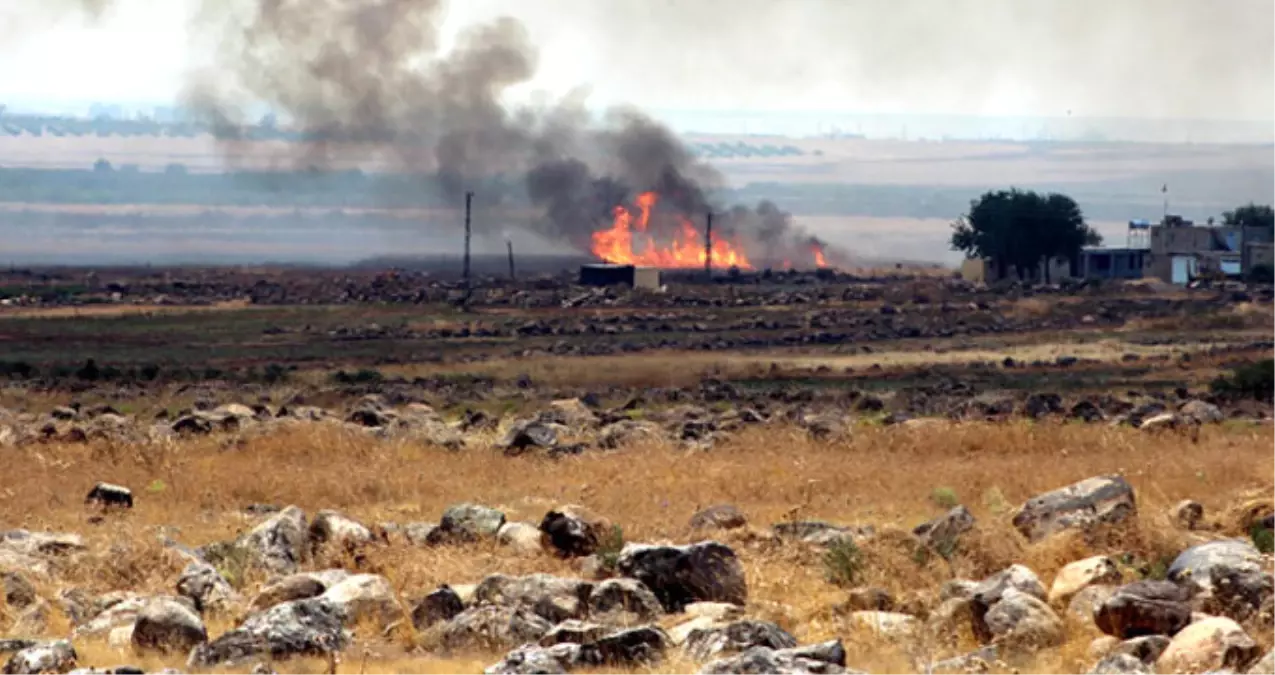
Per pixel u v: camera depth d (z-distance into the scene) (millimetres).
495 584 92125
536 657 73938
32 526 125875
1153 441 184500
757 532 114000
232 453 174625
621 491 145250
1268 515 117562
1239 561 91000
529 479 156125
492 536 114875
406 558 107375
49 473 157750
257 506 137875
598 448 185375
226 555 106750
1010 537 109812
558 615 89500
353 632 86938
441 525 116938
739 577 96250
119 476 156125
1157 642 78938
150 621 82938
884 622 87000
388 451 174375
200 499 142875
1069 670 77938
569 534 112125
